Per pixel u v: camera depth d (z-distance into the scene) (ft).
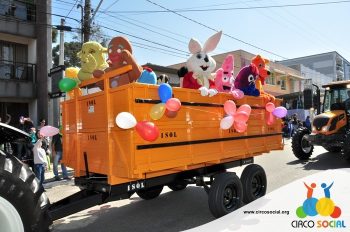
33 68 56.34
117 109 14.76
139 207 22.31
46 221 11.08
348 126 36.86
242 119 18.40
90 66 18.12
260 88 23.97
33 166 29.48
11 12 55.01
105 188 15.14
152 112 14.73
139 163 14.16
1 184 10.04
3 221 10.09
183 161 16.35
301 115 89.25
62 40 46.55
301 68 151.94
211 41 20.30
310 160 39.99
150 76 16.98
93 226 18.74
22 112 57.21
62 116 18.70
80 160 17.13
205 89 17.60
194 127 17.15
